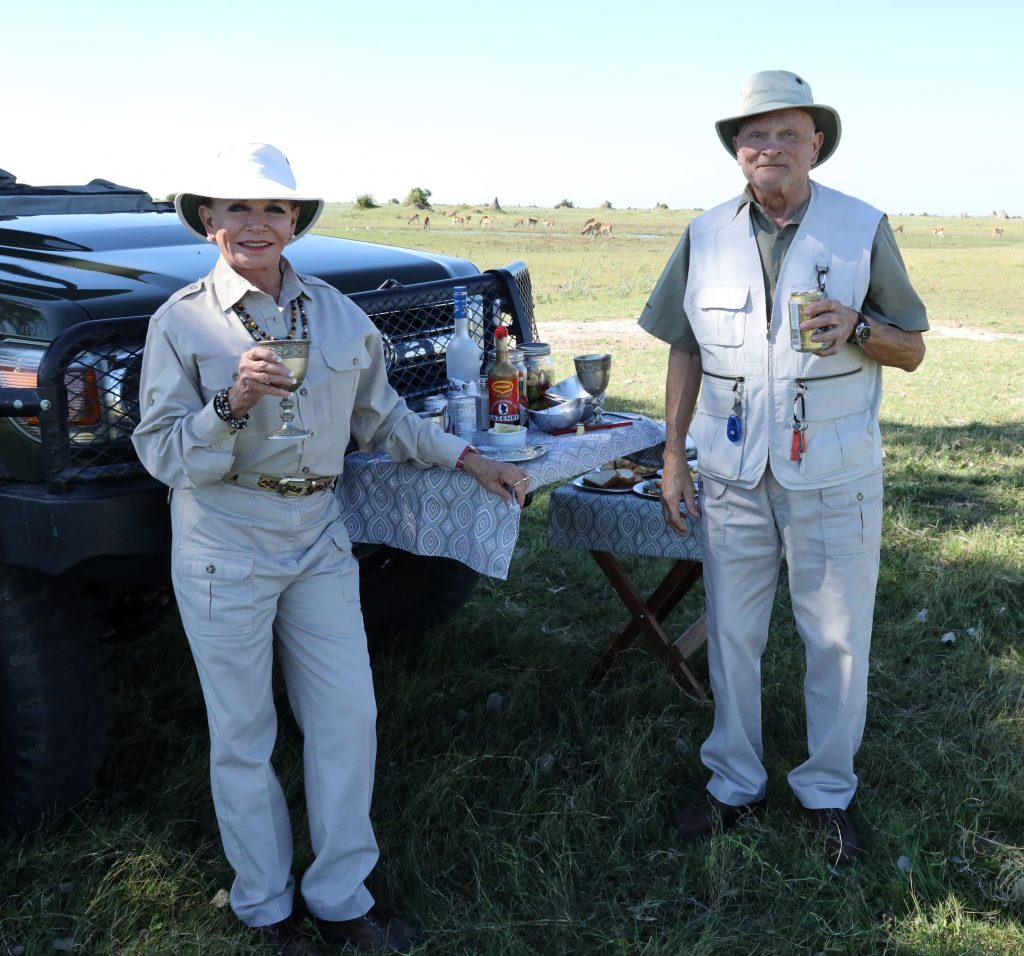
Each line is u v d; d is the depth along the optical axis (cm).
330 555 264
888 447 773
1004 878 283
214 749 256
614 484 393
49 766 289
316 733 262
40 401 261
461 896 282
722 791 312
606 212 17138
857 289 270
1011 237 9488
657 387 1058
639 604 384
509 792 325
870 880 281
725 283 282
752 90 264
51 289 288
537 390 354
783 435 280
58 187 454
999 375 1233
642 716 367
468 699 388
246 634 251
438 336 371
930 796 319
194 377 246
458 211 13950
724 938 259
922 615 448
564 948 262
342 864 263
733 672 305
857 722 298
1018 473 698
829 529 283
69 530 261
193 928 264
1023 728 359
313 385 250
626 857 296
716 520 299
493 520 276
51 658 283
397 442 280
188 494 250
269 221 243
